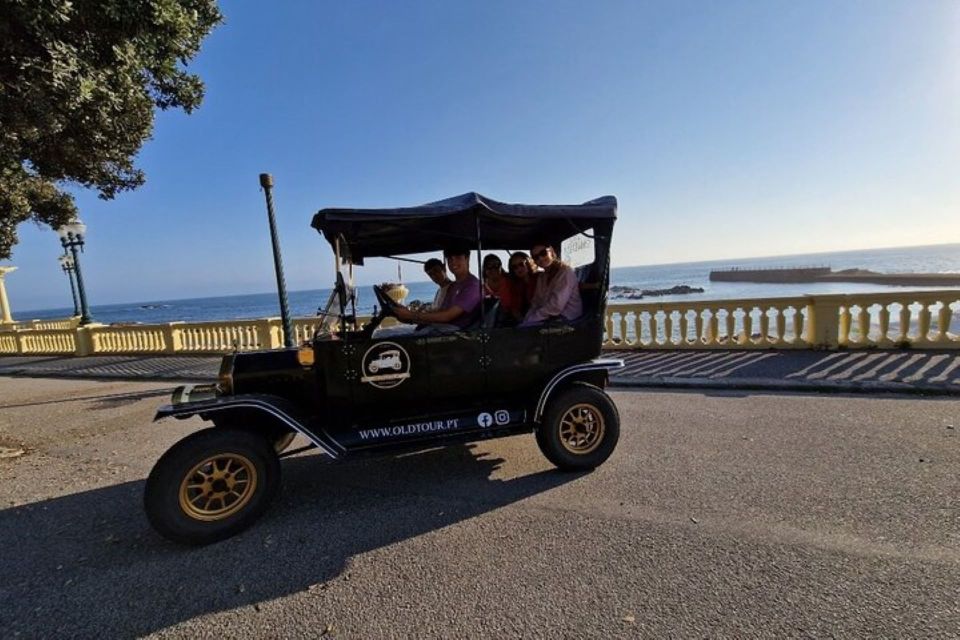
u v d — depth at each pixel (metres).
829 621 2.12
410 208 3.60
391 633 2.22
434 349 3.82
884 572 2.44
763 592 2.34
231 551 3.01
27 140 5.84
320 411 3.81
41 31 4.07
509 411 3.99
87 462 4.86
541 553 2.80
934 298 7.27
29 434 5.98
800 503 3.21
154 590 2.64
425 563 2.77
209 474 3.15
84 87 4.43
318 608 2.43
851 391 5.88
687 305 8.79
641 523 3.07
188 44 5.66
